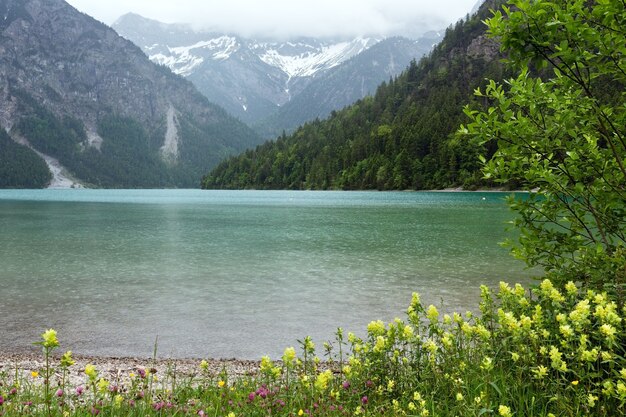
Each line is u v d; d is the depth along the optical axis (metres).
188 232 45.34
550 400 4.45
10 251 32.31
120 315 15.95
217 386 6.84
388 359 5.87
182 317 15.68
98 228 49.97
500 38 5.89
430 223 51.75
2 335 13.68
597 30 5.57
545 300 5.53
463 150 145.50
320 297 18.39
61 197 166.12
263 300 18.02
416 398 4.61
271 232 44.84
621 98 6.04
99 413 5.20
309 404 5.37
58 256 30.06
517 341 4.90
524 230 6.98
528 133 6.25
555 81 6.20
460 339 6.15
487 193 133.12
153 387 8.23
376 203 95.69
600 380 4.71
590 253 6.21
